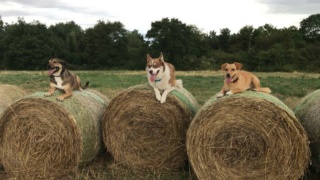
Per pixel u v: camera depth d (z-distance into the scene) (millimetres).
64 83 4328
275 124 3549
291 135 3510
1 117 4234
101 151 4832
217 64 43031
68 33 53594
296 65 39719
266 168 3609
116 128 4438
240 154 3688
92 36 43875
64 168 4172
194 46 43781
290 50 40500
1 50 44312
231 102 3691
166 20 43531
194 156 3826
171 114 4301
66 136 4102
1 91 5410
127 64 44031
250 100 3639
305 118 4281
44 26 46062
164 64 4516
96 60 43812
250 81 4262
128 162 4434
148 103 4348
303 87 13492
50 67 4277
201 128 3777
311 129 4098
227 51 50844
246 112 3645
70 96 4355
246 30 50594
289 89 12438
